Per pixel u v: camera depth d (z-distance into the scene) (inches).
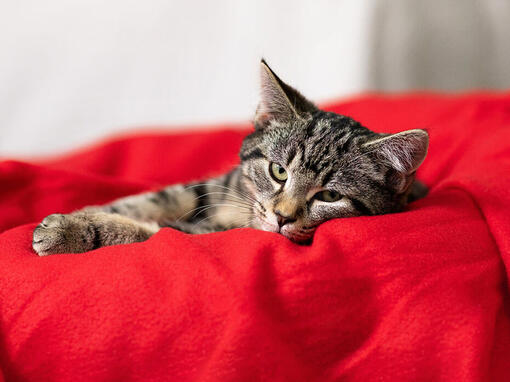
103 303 9.5
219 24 27.6
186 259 9.8
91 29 27.3
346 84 27.4
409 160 12.2
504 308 10.6
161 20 27.4
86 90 27.8
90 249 11.4
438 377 9.5
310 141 12.8
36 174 14.9
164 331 9.4
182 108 28.5
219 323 9.3
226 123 27.8
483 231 11.1
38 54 27.1
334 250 10.1
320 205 12.5
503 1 25.1
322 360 9.6
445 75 26.5
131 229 11.7
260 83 13.7
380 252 10.1
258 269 9.7
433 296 9.8
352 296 9.8
